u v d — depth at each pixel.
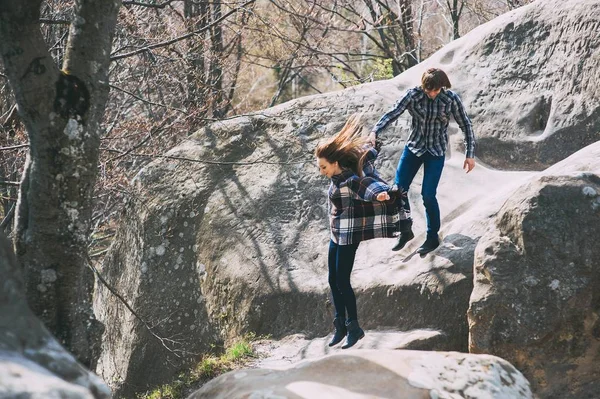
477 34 8.87
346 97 8.94
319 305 6.91
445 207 7.25
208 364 6.76
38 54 4.27
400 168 6.07
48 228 4.44
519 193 5.28
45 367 2.75
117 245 9.09
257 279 7.39
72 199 4.46
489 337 5.11
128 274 8.69
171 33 11.66
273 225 7.86
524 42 8.36
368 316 6.46
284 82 17.27
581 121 7.58
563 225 5.03
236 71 15.44
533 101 8.02
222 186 8.50
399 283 6.34
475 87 8.48
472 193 7.34
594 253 4.96
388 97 8.80
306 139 8.62
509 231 5.24
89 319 4.74
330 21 14.80
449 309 5.98
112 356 8.67
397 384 3.92
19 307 2.93
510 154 7.93
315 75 22.53
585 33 7.77
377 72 16.73
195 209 8.43
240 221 8.03
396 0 17.84
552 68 8.02
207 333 7.69
